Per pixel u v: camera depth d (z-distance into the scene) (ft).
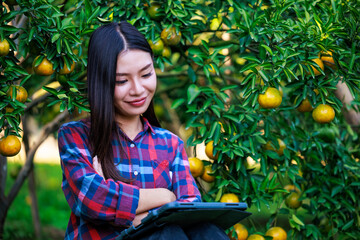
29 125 15.53
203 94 9.89
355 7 9.19
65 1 10.36
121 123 6.84
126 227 6.37
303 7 9.16
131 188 6.28
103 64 6.36
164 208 5.42
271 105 8.49
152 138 7.00
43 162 33.88
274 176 9.51
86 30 8.51
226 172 9.54
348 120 12.16
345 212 10.79
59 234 20.48
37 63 8.05
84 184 6.18
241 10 9.21
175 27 9.25
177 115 13.32
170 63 9.42
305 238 10.21
